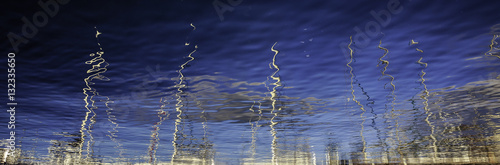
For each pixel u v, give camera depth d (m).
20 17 3.12
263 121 6.11
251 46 3.62
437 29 3.38
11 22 3.17
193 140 7.49
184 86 4.52
